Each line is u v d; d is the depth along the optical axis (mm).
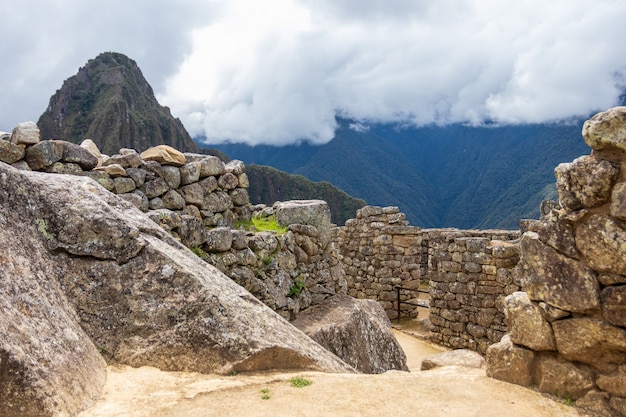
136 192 8406
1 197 4664
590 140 3740
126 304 4727
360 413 3652
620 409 3654
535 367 4254
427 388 4223
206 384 4148
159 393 3926
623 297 3588
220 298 4867
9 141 7301
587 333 3807
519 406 3852
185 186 9414
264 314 5422
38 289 4176
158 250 5023
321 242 9523
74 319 4496
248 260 7695
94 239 4941
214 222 9836
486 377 4543
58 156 7492
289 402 3842
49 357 3539
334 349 7648
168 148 9352
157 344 4562
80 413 3422
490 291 12523
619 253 3588
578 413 3773
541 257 4129
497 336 12250
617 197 3598
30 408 3102
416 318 17188
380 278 17281
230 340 4605
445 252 13797
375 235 17641
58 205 5023
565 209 3961
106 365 4367
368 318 9125
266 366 4688
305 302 8719
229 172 10586
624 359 3725
